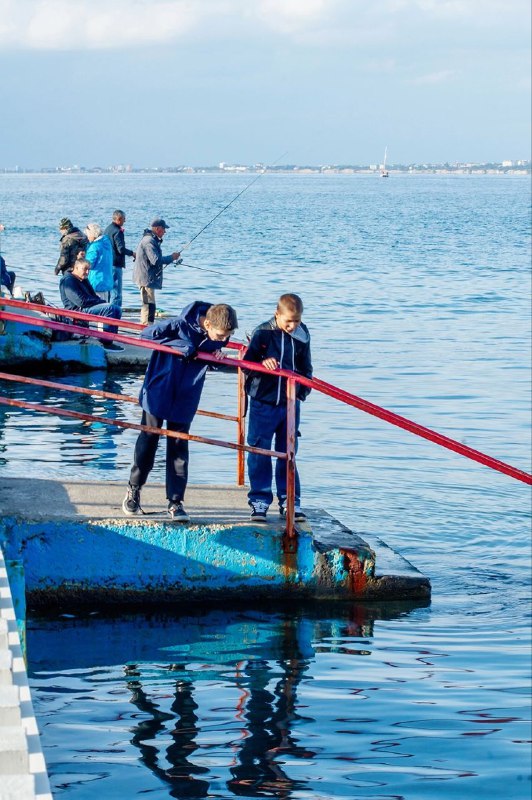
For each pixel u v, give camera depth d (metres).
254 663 7.06
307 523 8.32
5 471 11.46
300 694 6.59
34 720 4.14
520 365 20.52
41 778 3.73
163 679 6.73
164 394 7.68
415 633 7.79
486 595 8.73
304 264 43.12
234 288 33.41
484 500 11.67
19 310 17.67
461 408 16.62
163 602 7.95
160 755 5.71
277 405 8.05
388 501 11.50
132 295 31.00
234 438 13.97
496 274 40.78
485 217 93.88
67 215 83.12
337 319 27.03
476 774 5.61
